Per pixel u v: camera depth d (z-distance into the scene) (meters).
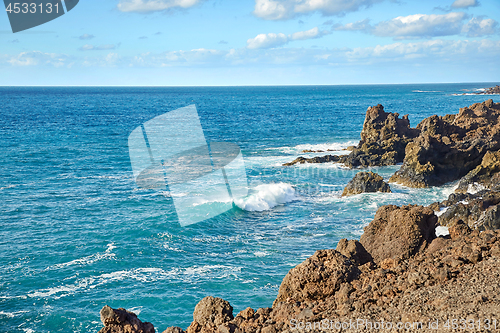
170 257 22.78
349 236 25.06
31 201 33.66
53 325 16.91
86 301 18.50
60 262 22.31
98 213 30.47
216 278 20.17
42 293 19.14
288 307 7.61
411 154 37.91
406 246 11.92
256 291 18.86
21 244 24.67
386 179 40.03
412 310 6.64
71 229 27.20
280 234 25.67
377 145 47.91
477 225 22.73
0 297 18.75
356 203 31.88
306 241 24.47
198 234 25.81
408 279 7.90
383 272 8.50
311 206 31.28
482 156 39.56
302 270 8.38
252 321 7.39
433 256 9.50
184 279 20.19
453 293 7.02
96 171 45.41
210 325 7.46
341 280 8.22
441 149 38.66
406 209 12.75
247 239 24.95
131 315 7.06
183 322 17.08
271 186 33.28
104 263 22.19
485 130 44.81
